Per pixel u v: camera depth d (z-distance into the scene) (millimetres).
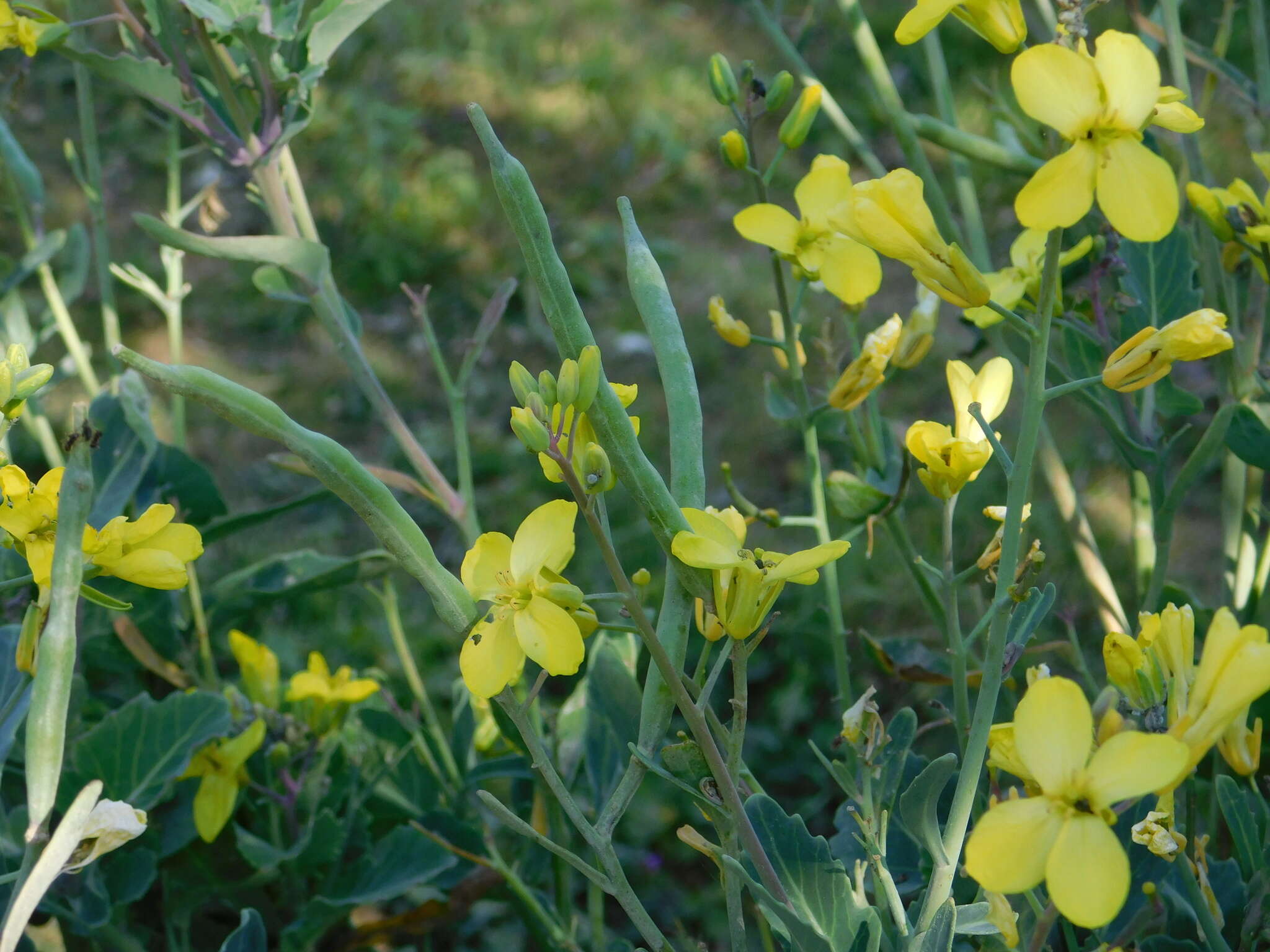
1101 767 341
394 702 672
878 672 1013
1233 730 407
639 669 550
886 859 459
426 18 2145
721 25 2131
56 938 659
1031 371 365
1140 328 516
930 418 1338
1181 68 520
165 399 1445
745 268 1640
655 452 1368
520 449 1408
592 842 378
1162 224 350
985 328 526
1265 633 350
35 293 1562
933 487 424
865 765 400
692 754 382
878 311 1443
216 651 808
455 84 2020
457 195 1775
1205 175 546
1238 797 449
